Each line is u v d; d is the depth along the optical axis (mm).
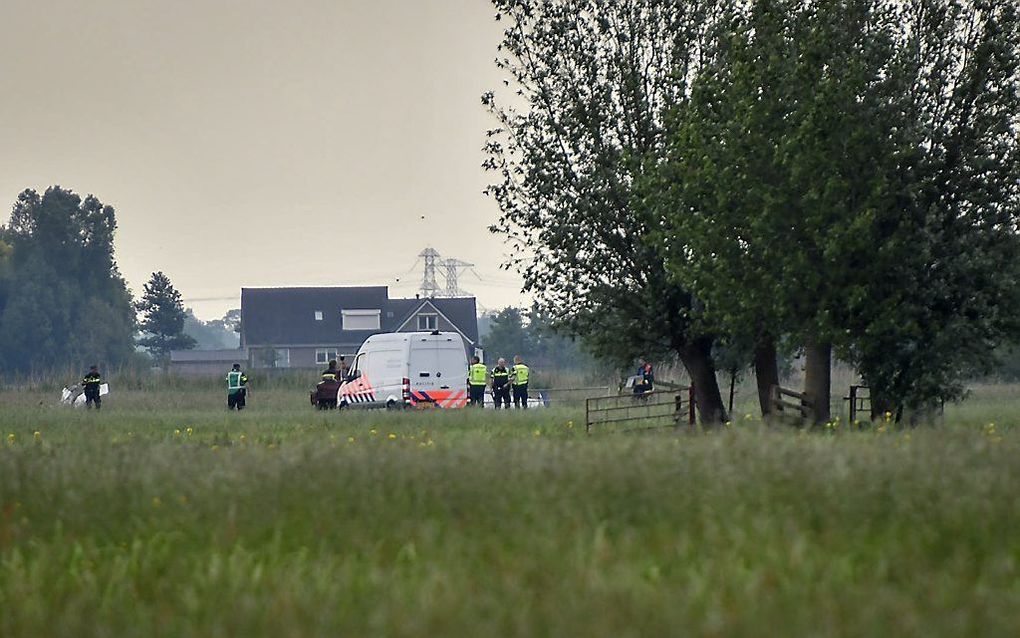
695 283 110812
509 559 35438
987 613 28000
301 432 107938
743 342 125312
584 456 51906
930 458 47656
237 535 42281
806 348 116125
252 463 55188
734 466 46656
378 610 29734
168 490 50688
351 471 50906
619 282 133750
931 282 107250
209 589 34656
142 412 165625
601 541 36156
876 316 104562
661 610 28672
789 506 40000
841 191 103125
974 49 109500
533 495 43219
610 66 134875
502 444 60312
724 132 108312
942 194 108375
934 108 110125
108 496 49594
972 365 110438
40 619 32469
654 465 48062
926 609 28750
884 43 109625
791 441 56625
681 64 133500
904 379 108438
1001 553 33594
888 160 104188
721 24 130625
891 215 106375
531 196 134875
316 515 43625
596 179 131125
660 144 133500
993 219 107875
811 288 103312
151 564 39438
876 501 40281
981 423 111438
